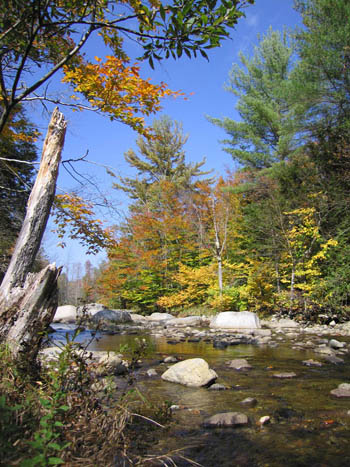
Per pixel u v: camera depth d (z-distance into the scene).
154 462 2.39
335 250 14.64
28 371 2.43
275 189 17.69
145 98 4.91
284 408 3.67
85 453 2.00
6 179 8.49
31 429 1.90
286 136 17.27
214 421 3.19
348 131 14.84
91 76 4.57
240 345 8.80
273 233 16.98
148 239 22.47
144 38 3.09
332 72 14.93
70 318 18.38
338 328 12.09
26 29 3.46
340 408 3.64
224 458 2.54
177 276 20.39
